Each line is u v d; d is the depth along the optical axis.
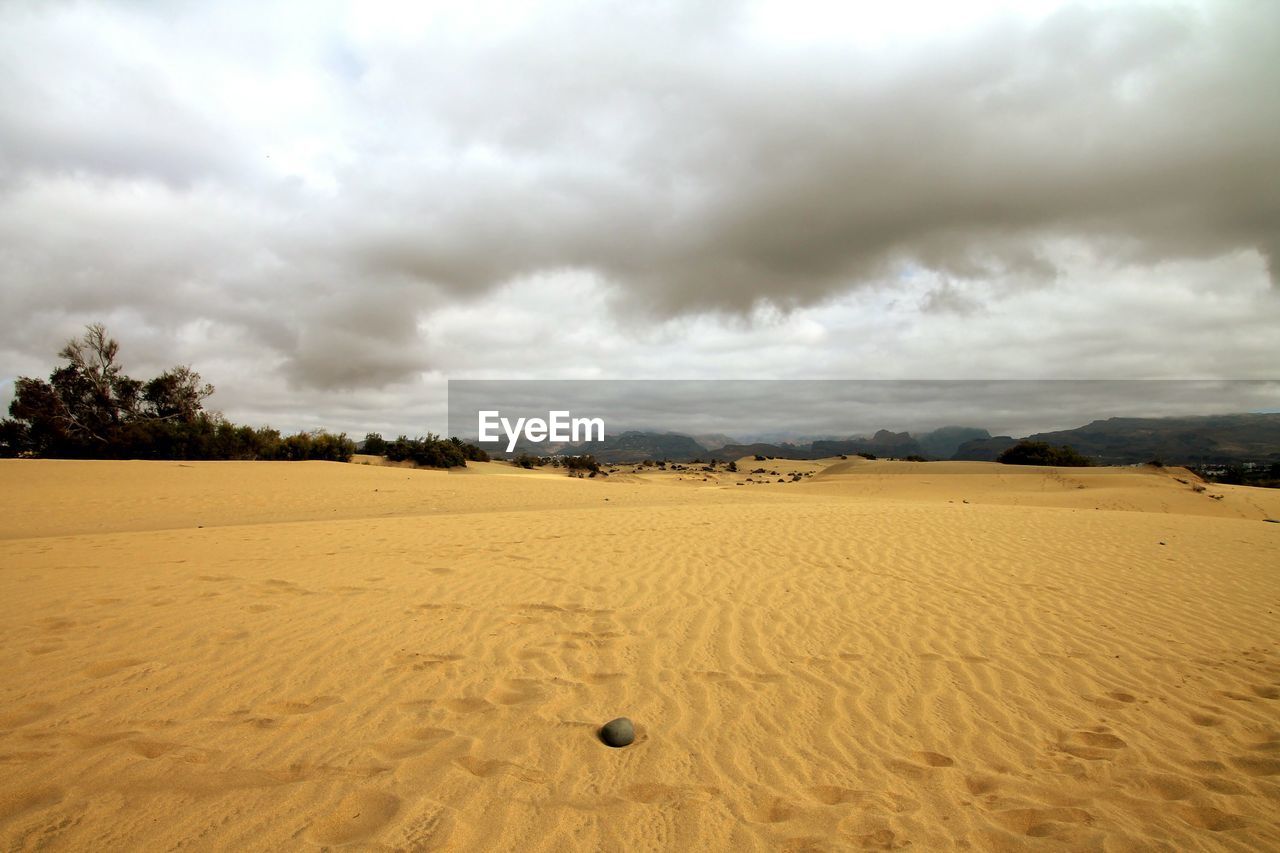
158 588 7.43
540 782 3.57
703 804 3.43
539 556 9.70
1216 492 33.47
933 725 4.50
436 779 3.54
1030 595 7.93
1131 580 8.83
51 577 7.95
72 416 41.31
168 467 27.11
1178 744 4.30
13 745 3.75
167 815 3.12
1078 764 4.02
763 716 4.53
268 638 5.74
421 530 12.44
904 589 8.09
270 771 3.55
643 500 24.34
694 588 7.90
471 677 5.01
